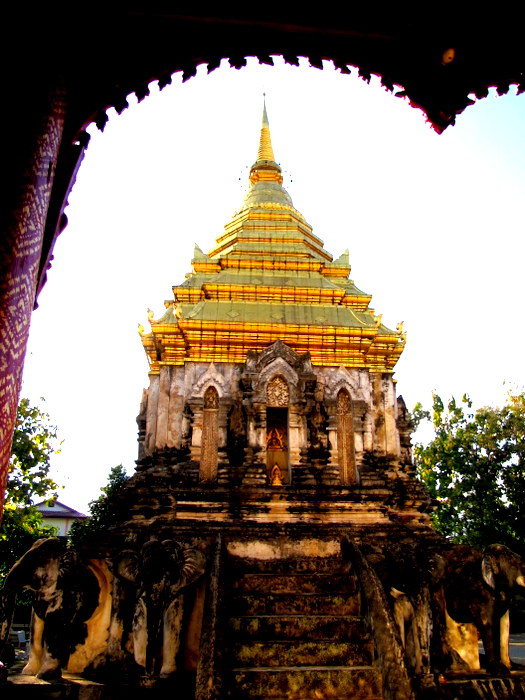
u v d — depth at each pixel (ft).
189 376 66.80
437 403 149.07
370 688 33.45
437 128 22.95
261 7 19.61
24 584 40.83
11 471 99.86
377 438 70.74
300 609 39.75
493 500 134.00
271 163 113.70
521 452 134.31
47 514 238.27
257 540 49.60
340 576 42.65
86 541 49.37
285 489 57.47
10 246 14.32
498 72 21.02
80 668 41.45
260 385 62.69
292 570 45.37
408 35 20.29
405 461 72.59
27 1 16.61
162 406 67.51
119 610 42.73
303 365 64.44
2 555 109.40
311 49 21.04
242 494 56.59
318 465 60.95
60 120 17.43
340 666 35.06
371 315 79.71
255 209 94.32
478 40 20.26
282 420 67.82
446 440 143.02
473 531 137.18
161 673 38.32
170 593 39.45
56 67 17.12
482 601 42.52
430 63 21.01
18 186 15.08
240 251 83.20
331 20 19.95
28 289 14.75
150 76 20.99
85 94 19.84
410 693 31.81
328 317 73.00
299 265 81.61
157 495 59.26
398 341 75.82
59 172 19.11
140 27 19.97
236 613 39.42
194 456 62.28
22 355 14.47
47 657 39.58
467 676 40.52
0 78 16.06
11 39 16.31
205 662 31.22
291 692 32.91
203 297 78.28
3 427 13.52
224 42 20.71
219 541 46.50
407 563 41.09
